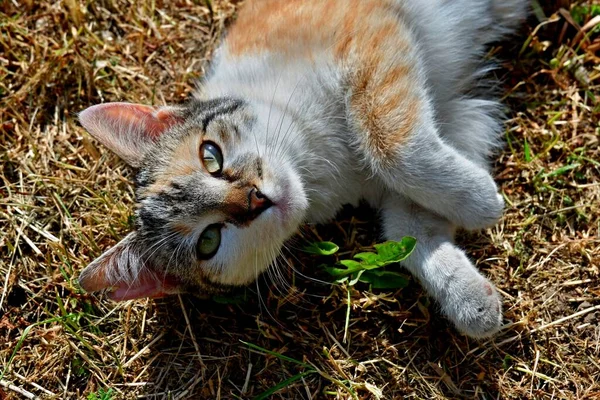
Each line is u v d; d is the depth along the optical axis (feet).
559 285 1.57
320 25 1.58
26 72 1.85
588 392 1.48
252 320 1.61
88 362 1.59
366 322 1.58
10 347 1.61
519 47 1.80
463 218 1.55
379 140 1.54
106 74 1.86
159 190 1.53
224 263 1.52
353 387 1.52
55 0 1.92
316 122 1.59
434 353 1.54
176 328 1.62
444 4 1.69
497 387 1.50
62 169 1.78
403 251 1.51
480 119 1.71
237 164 1.49
